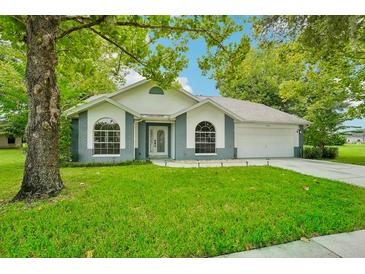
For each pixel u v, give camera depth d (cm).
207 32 712
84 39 765
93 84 1195
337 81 1379
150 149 1459
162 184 644
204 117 1417
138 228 342
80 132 1202
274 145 1645
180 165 1129
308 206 451
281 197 516
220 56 767
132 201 476
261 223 363
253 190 577
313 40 492
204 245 295
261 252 290
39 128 507
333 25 429
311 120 1714
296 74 1526
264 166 1064
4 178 748
